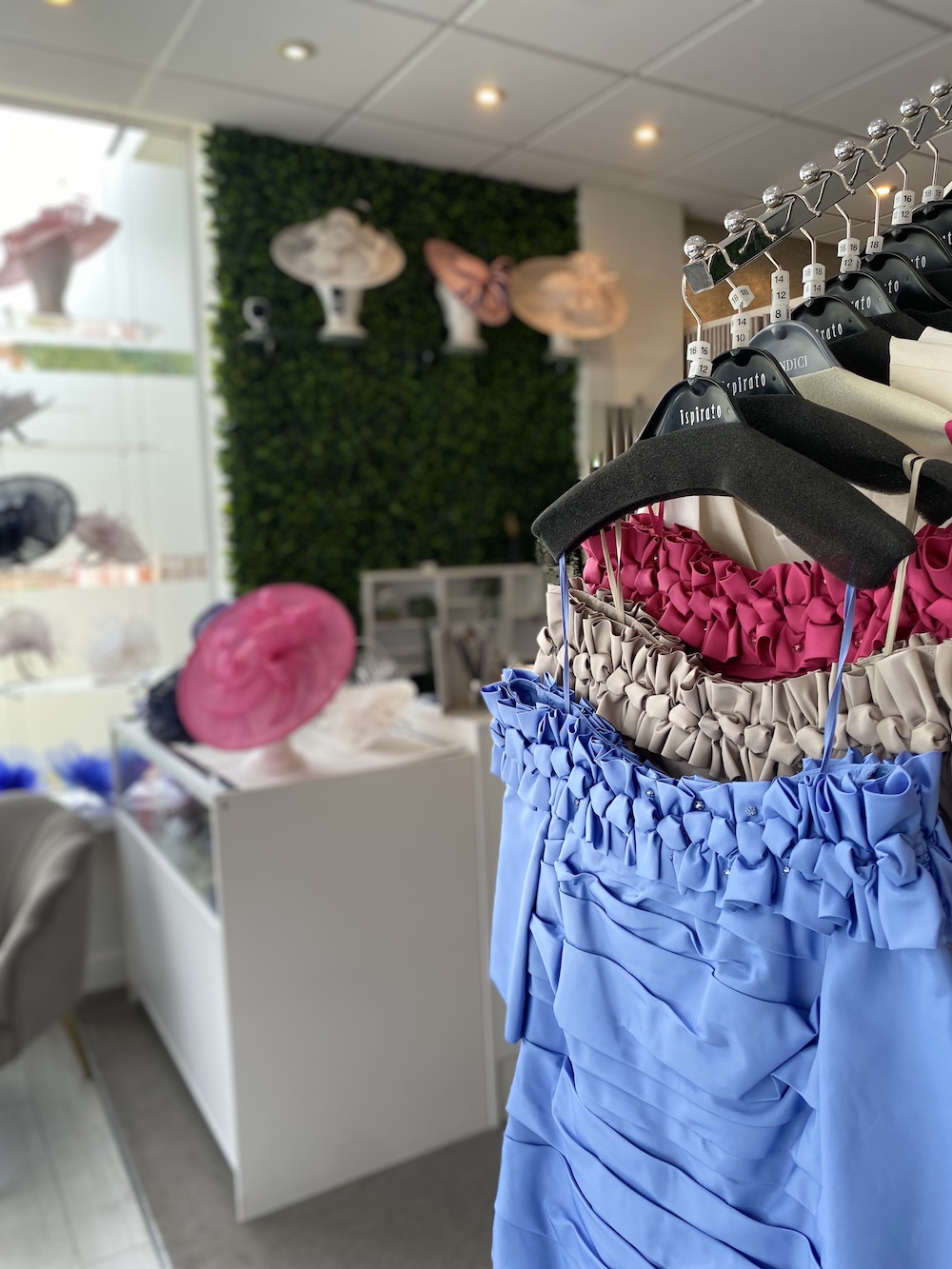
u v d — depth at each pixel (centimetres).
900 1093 54
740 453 61
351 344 466
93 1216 221
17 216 394
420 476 495
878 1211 55
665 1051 67
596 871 74
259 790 211
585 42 330
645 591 81
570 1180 82
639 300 456
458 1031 241
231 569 444
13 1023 226
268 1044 215
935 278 80
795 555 78
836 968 57
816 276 82
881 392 70
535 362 527
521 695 87
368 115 406
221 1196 225
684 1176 69
